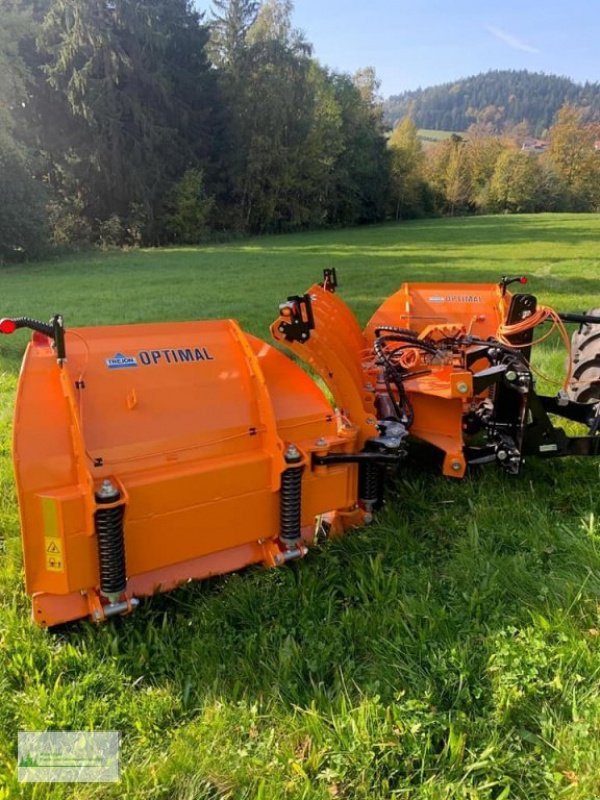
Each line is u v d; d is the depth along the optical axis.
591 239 31.66
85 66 35.66
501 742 2.30
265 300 13.73
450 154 83.62
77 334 3.00
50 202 35.47
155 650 2.79
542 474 4.38
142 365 3.04
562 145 82.19
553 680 2.53
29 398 2.70
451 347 4.61
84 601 2.86
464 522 3.82
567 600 2.99
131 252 32.78
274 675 2.64
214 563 3.22
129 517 2.80
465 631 2.85
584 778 2.13
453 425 3.98
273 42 48.00
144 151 38.50
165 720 2.46
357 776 2.19
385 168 66.00
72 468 2.69
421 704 2.43
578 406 4.32
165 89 38.97
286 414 3.31
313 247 32.19
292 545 3.24
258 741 2.35
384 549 3.52
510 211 80.94
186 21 42.12
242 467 3.06
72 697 2.51
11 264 27.02
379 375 4.24
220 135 45.41
